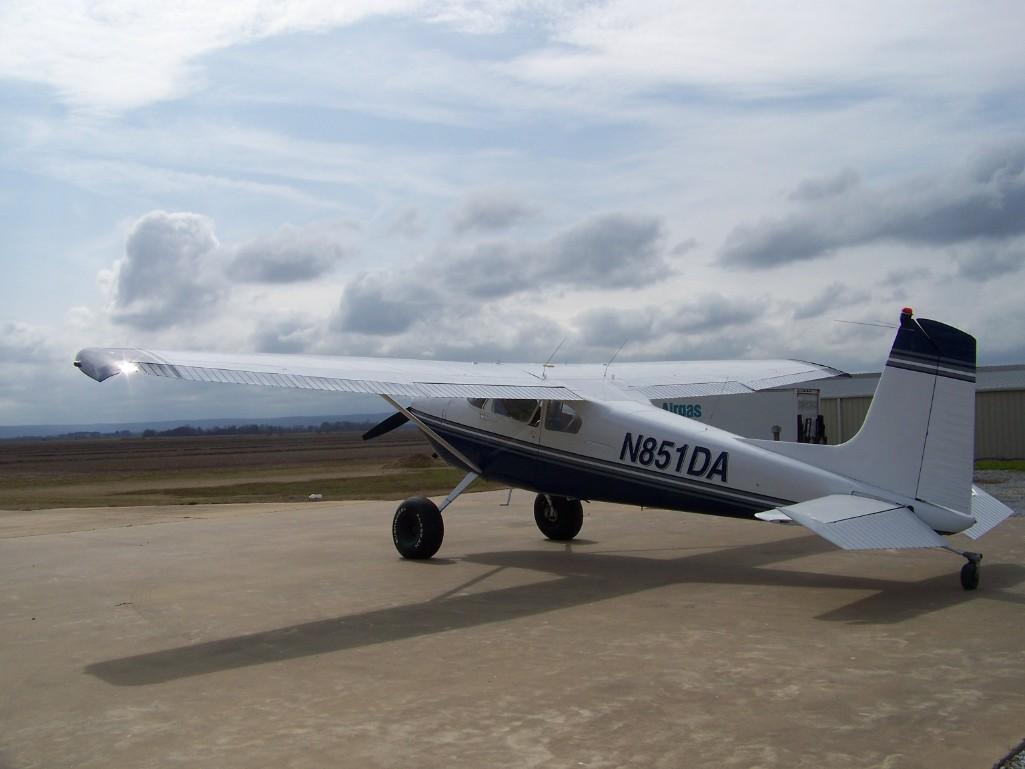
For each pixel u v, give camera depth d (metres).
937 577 9.16
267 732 4.92
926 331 8.17
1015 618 7.24
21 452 101.12
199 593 9.12
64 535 14.34
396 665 6.26
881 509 7.92
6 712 5.40
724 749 4.49
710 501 9.39
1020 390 29.06
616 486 10.20
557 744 4.62
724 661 6.12
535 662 6.24
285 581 9.70
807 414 22.75
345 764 4.42
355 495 23.00
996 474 23.22
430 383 9.04
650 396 11.09
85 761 4.57
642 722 4.92
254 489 28.06
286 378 7.82
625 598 8.47
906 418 8.23
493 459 11.30
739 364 12.94
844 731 4.70
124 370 6.91
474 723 4.97
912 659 6.06
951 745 4.48
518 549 11.82
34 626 7.78
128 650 6.86
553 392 10.00
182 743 4.79
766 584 9.02
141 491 29.70
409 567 10.48
